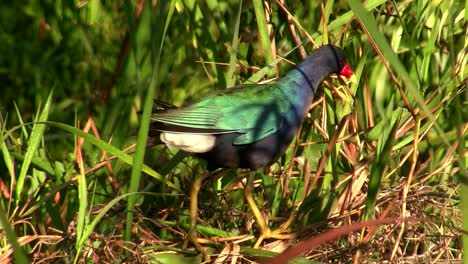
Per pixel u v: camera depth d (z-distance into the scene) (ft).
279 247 28.58
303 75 30.40
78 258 25.95
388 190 29.94
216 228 30.12
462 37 34.99
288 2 34.78
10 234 15.98
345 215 28.68
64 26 36.17
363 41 34.35
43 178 31.30
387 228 28.50
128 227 25.77
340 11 35.86
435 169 32.27
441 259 28.43
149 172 26.68
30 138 28.73
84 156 32.86
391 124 31.24
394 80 28.78
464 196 19.65
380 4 33.55
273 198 31.30
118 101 32.63
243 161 29.07
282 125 29.32
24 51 36.11
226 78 33.01
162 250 27.04
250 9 34.86
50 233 28.40
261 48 34.40
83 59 35.88
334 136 30.32
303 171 31.83
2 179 33.27
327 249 28.04
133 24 28.86
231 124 28.25
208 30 33.32
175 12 35.37
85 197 25.62
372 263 27.48
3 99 35.81
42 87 35.70
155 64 24.85
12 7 36.37
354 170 30.37
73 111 35.60
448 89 31.58
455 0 35.37
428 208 30.96
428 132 31.63
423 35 35.40
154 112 28.09
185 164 32.09
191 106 28.22
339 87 31.91
